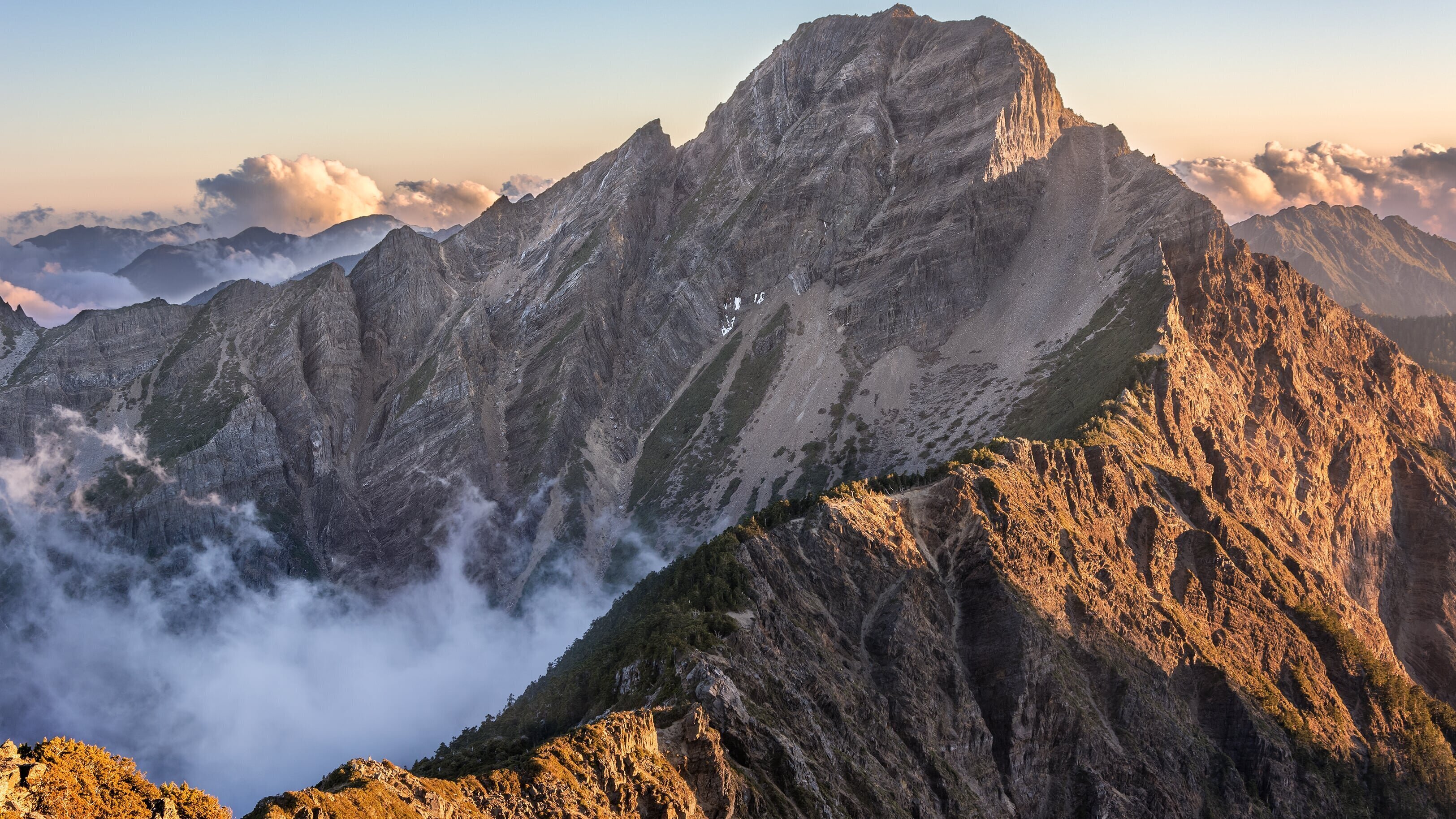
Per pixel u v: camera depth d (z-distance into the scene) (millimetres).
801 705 143125
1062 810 174625
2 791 61812
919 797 152500
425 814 86062
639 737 112875
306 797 77750
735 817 115000
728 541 177125
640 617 169000
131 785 69125
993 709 177625
